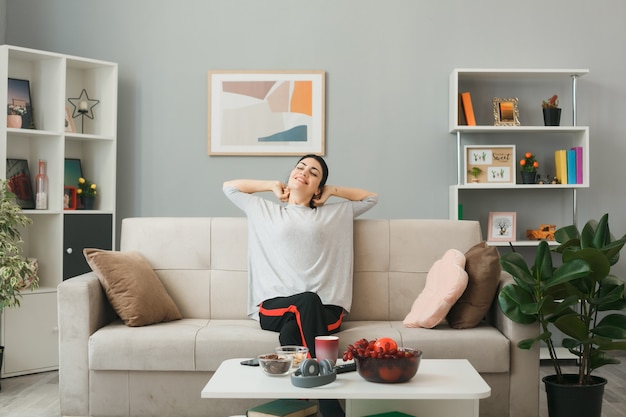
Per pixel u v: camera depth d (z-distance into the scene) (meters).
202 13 5.00
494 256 3.32
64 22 5.00
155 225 3.76
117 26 5.01
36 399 3.68
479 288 3.29
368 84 4.98
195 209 5.00
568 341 3.17
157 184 5.00
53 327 4.38
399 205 4.98
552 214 4.98
